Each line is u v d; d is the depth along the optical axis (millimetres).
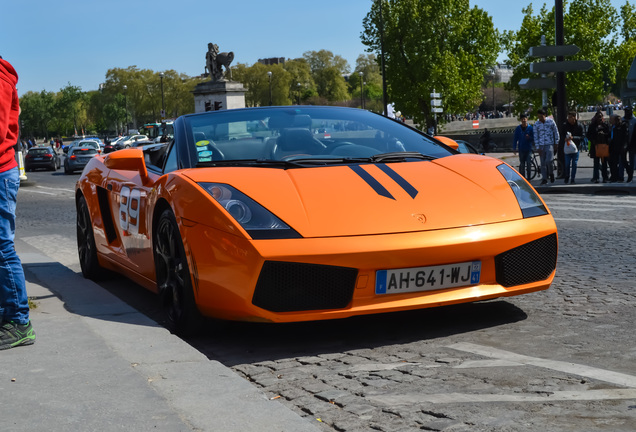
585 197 13000
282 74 146500
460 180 3957
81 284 5180
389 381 2953
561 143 16562
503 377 2910
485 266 3670
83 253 5984
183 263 3787
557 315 4102
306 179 3830
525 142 16938
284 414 2389
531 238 3750
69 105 146500
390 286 3498
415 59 51875
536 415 2438
